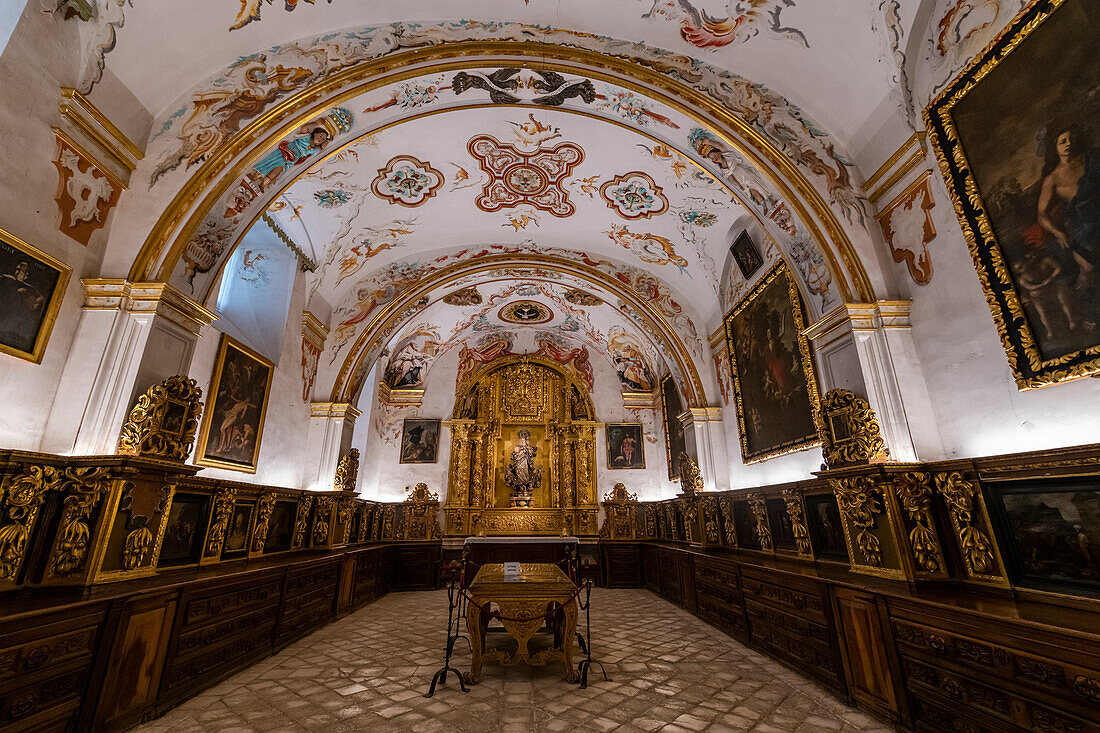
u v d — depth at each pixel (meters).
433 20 5.61
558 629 6.54
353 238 9.52
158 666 4.20
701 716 4.27
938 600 3.85
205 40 5.12
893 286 5.35
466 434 14.67
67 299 4.68
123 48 4.77
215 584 4.99
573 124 7.46
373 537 12.45
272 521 8.00
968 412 4.46
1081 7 3.42
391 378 14.66
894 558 4.50
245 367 7.54
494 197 9.32
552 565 7.13
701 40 5.68
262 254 8.89
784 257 6.55
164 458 4.76
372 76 5.99
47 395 4.45
